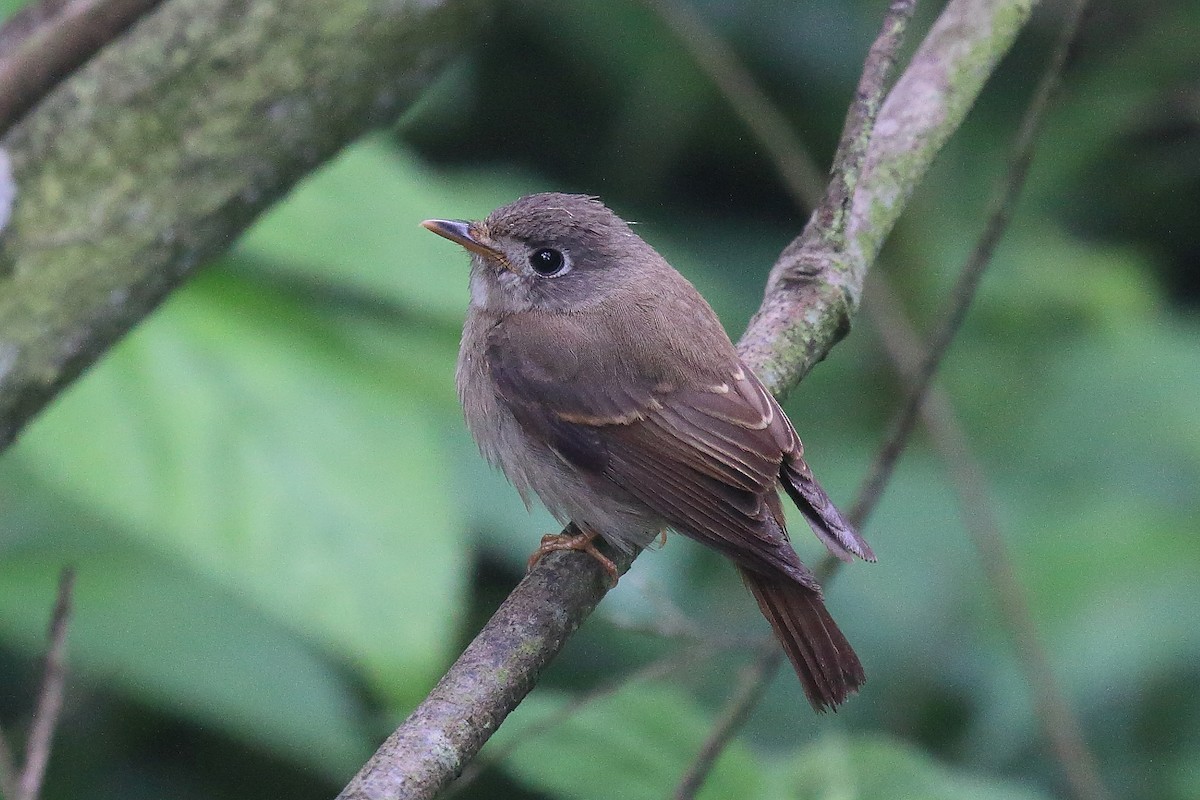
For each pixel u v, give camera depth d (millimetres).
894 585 11477
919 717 11039
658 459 8102
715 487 7906
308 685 9461
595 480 8281
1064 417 12281
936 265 12945
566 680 10883
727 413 7984
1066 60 8297
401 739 5906
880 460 8484
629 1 13875
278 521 7859
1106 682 10633
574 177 14352
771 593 7414
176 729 10750
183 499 7820
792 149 10953
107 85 7754
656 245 12789
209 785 10727
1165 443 11984
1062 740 9266
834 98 14188
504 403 8547
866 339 12820
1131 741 10578
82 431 7883
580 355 8352
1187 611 10523
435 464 8297
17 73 6375
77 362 7789
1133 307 12938
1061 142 14055
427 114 14086
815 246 8133
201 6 7879
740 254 13906
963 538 11594
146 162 7828
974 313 12797
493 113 14305
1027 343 12758
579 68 14172
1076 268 12969
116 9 6414
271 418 8188
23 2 8969
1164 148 14508
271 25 7949
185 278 8055
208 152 7914
